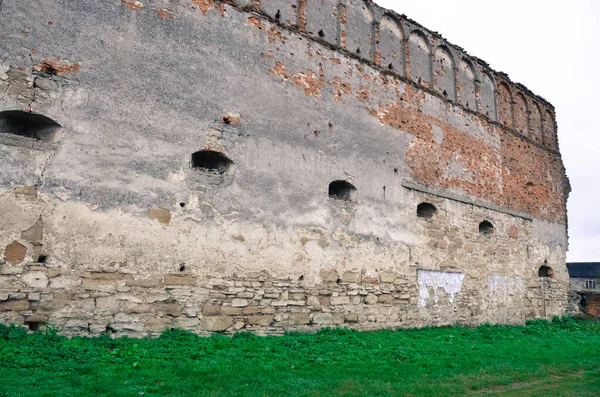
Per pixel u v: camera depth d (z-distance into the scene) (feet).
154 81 25.95
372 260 33.47
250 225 27.96
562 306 51.13
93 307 22.52
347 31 36.27
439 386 18.92
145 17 26.30
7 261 20.97
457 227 40.29
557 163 55.57
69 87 23.47
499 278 43.32
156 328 23.95
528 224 48.49
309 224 30.58
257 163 28.99
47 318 21.44
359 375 19.70
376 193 34.83
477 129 44.83
